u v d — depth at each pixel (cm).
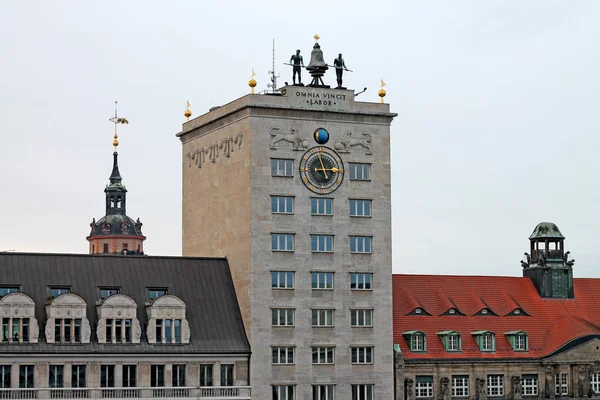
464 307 18775
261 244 16412
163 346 15912
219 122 17300
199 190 17888
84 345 15538
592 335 18625
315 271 16650
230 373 16200
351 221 16888
